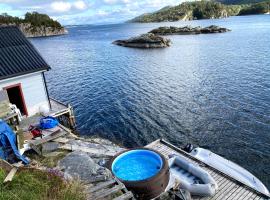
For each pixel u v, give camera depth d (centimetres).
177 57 7050
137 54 8125
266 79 4450
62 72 6147
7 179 1000
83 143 1977
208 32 13212
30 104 2517
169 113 3341
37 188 962
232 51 7356
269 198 1488
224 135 2745
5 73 2297
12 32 2680
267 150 2445
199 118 3150
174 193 1379
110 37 16538
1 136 1550
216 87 4203
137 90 4356
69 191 971
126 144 2719
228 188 1581
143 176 1508
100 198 1039
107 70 6072
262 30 12950
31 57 2530
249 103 3484
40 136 1950
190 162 1845
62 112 2694
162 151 2016
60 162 1359
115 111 3544
